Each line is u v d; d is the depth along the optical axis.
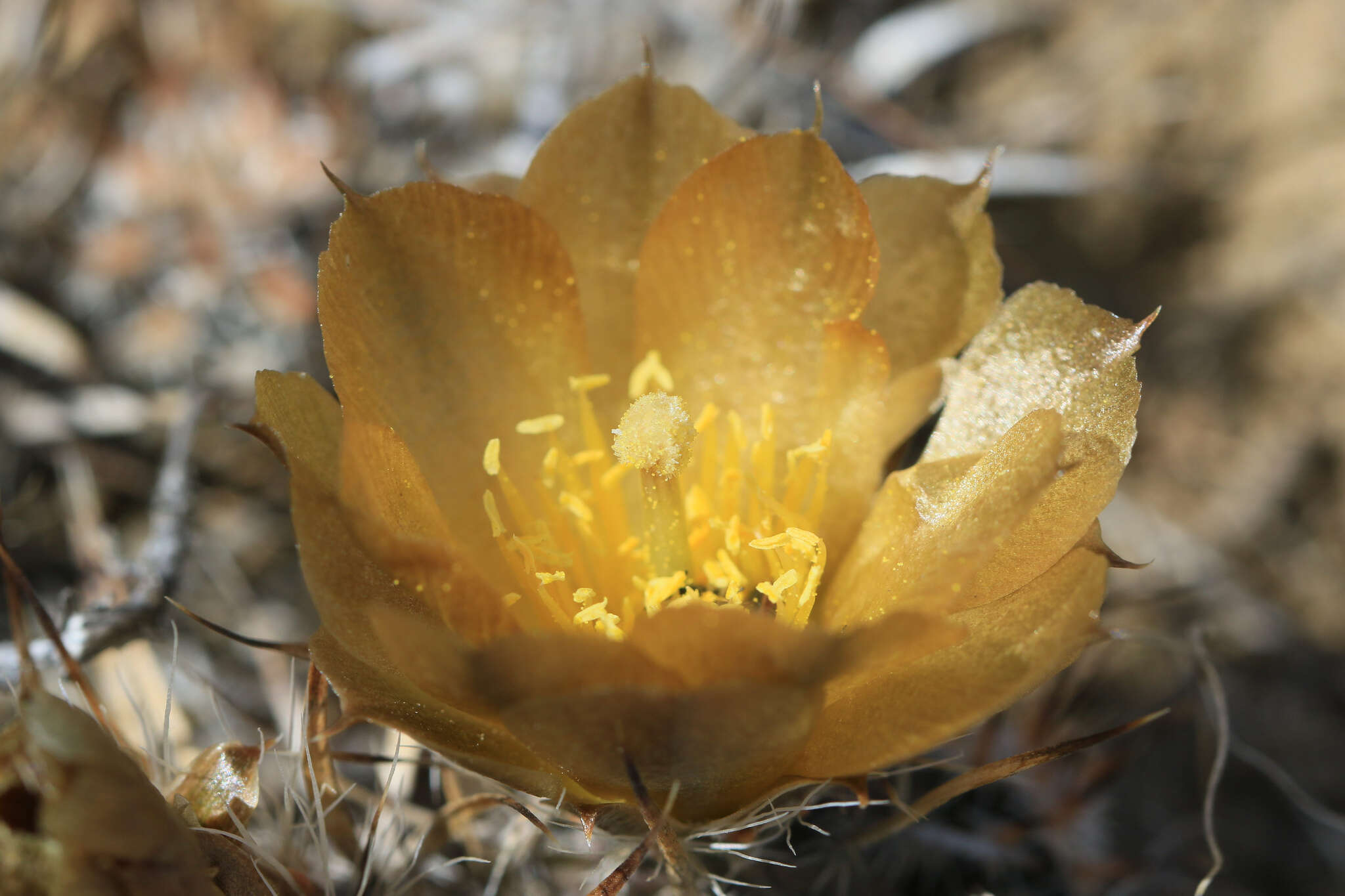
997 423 0.17
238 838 0.17
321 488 0.16
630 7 0.22
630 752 0.16
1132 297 0.25
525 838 0.18
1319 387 0.25
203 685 0.19
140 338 0.21
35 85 0.21
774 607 0.18
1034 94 0.26
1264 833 0.22
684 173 0.18
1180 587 0.21
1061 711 0.19
